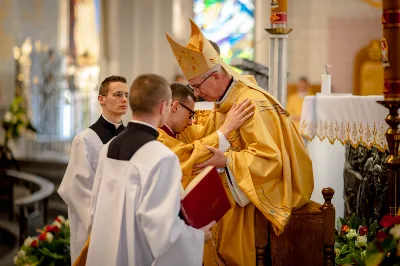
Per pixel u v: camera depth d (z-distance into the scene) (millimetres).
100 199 3258
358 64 11883
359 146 4973
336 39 11984
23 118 11359
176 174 3145
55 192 10586
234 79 3826
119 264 3188
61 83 13648
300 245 3746
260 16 12180
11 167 11398
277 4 5375
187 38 12852
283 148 3721
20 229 7406
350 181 5164
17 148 13102
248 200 3678
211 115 3984
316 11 12047
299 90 11438
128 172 3184
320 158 5500
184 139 3967
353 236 4242
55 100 13555
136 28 13039
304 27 12133
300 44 12148
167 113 3316
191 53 3693
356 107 4656
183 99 3842
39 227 7746
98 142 4398
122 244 3195
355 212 5039
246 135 3727
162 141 3721
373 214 4695
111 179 3244
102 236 3232
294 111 11328
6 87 13688
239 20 12375
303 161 3873
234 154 3652
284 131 3812
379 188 4578
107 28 13133
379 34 11797
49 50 13758
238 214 3746
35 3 14047
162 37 12945
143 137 3221
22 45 13836
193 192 3270
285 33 5391
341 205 5422
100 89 4496
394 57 3684
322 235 3746
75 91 13516
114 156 3266
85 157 4309
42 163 11953
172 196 3086
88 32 14203
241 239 3727
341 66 11992
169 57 12953
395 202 3721
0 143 13258
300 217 3740
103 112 4492
